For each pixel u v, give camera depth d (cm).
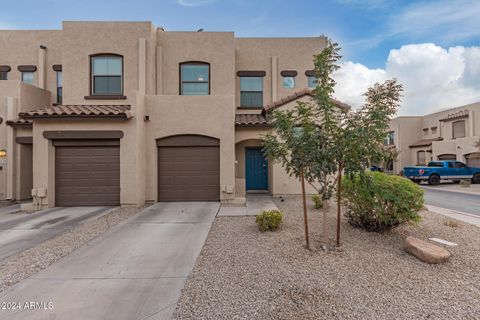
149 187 995
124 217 785
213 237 588
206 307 316
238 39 1410
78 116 891
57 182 951
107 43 1202
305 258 454
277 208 902
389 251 484
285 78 1426
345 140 443
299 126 488
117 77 1211
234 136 1063
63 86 1187
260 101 1412
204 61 1284
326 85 477
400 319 288
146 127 1008
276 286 361
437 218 755
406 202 552
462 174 1955
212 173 1037
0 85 1098
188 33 1288
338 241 507
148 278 394
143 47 1191
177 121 1016
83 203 952
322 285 362
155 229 657
